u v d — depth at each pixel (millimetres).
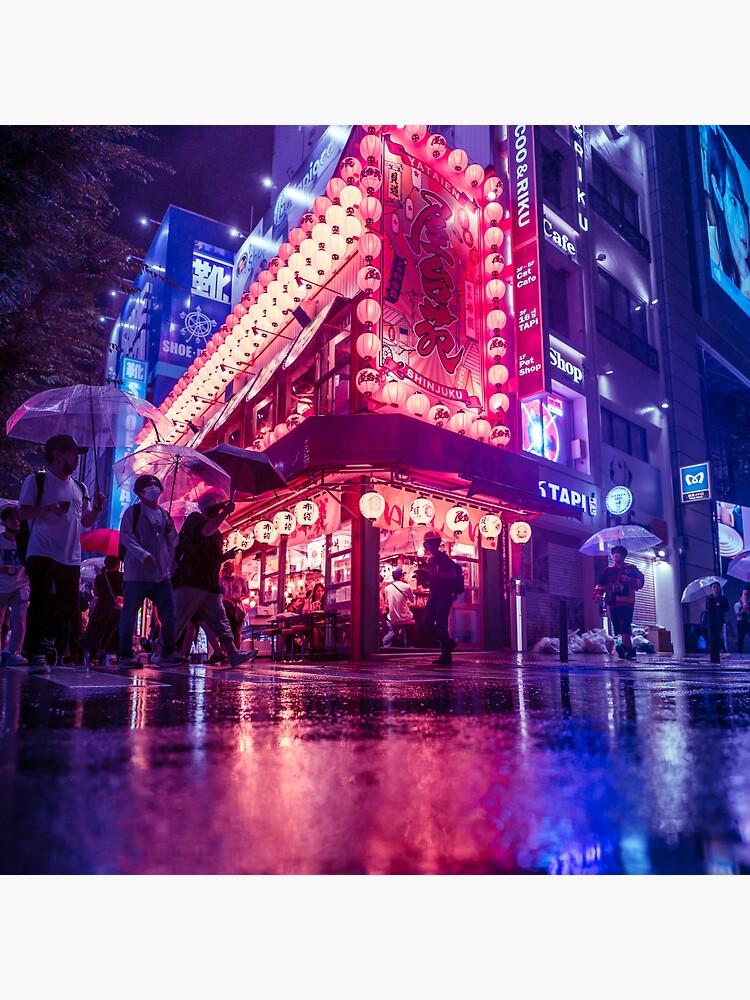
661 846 1087
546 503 14047
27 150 9711
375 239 12984
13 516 7621
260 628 13531
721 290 26219
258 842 1102
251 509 15367
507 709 3160
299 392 15570
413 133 14422
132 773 1627
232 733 2309
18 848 1061
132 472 8758
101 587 10000
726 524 23422
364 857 1040
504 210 16922
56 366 11539
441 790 1463
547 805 1332
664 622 20031
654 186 23609
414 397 12867
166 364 28734
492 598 14633
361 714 2910
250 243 27672
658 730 2420
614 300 20844
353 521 12711
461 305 14836
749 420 28953
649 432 21250
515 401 16125
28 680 4719
